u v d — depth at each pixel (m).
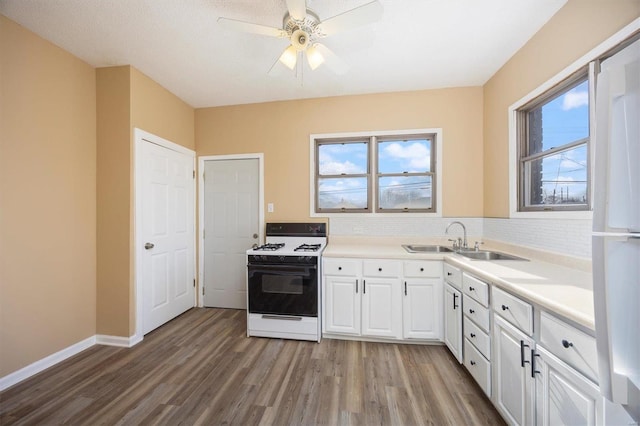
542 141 2.04
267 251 2.47
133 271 2.36
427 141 2.94
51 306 2.01
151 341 2.39
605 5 1.39
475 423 1.45
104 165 2.36
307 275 2.37
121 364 2.02
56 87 2.06
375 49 2.14
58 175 2.07
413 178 2.96
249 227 3.19
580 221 1.60
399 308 2.30
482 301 1.60
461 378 1.84
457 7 1.71
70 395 1.67
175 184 2.92
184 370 1.94
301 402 1.61
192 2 1.67
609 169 0.71
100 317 2.34
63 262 2.10
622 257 0.70
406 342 2.35
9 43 1.78
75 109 2.21
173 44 2.08
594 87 1.49
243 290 3.20
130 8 1.71
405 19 1.81
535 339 1.17
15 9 1.70
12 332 1.78
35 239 1.92
